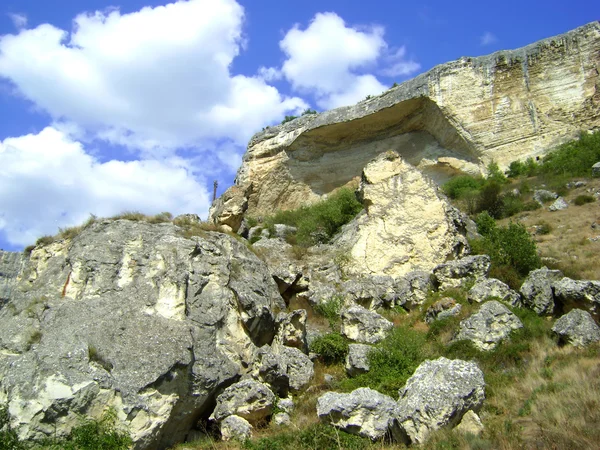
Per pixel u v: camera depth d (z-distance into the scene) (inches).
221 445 529.0
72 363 534.0
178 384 555.8
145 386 530.6
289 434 510.6
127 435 503.2
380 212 1053.8
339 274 958.4
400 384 563.8
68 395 511.2
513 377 580.4
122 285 646.5
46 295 639.1
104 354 549.3
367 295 848.3
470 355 642.8
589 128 1563.7
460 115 1659.7
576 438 403.2
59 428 505.0
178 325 602.9
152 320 598.5
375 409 490.0
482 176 1610.5
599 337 626.2
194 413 572.1
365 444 465.1
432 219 1010.7
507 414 491.8
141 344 566.3
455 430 445.7
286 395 615.8
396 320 809.5
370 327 713.0
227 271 693.9
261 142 1983.3
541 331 666.8
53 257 707.4
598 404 454.6
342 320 738.8
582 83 1598.2
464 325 682.8
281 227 1360.7
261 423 564.1
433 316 772.0
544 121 1605.6
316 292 837.2
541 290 754.8
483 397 468.8
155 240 703.1
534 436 429.1
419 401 458.3
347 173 1845.5
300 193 1900.8
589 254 1012.5
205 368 585.0
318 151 1887.3
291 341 673.0
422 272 898.1
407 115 1774.1
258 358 633.0
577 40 1633.9
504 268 890.7
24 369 533.3
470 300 762.8
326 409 499.8
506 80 1662.2
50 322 591.2
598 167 1416.1
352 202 1316.4
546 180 1462.8
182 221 786.8
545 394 506.6
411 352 644.1
